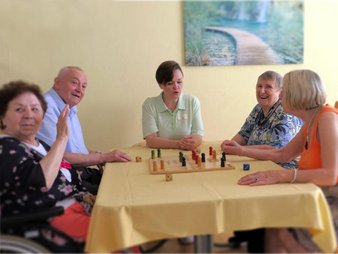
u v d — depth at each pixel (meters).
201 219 1.20
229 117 2.96
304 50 2.96
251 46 2.87
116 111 2.86
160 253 1.39
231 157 1.87
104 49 2.79
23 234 1.26
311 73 1.54
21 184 1.34
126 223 1.17
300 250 1.36
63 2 2.71
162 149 2.21
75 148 2.19
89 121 2.84
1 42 2.68
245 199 1.22
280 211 1.23
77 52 2.76
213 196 1.24
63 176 1.62
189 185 1.39
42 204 1.38
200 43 2.82
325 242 1.27
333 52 3.00
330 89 3.05
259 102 2.20
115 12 2.76
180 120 2.42
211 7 2.79
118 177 1.55
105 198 1.25
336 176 1.39
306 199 1.24
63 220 1.43
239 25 2.83
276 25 2.87
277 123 2.09
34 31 2.70
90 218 1.34
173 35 2.82
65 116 1.56
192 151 1.99
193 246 1.33
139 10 2.77
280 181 1.38
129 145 2.90
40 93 1.57
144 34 2.80
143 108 2.46
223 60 2.86
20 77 2.72
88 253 1.21
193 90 2.89
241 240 1.40
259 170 1.59
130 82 2.84
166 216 1.19
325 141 1.43
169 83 2.35
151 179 1.49
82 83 2.18
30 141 1.57
